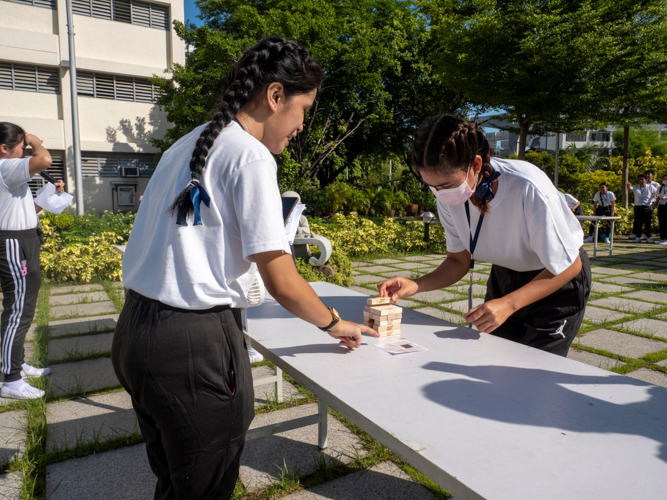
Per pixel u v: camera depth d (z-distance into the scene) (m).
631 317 4.87
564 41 11.15
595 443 0.99
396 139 20.36
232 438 1.15
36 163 2.79
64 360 3.60
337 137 17.69
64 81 16.03
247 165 1.06
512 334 2.04
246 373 1.17
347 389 1.25
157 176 1.21
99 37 16.38
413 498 1.96
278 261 1.10
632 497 0.81
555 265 1.63
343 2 17.03
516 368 1.41
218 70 13.32
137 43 17.06
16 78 15.43
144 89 17.52
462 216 1.88
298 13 13.65
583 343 4.02
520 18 11.48
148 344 1.05
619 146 39.59
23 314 2.95
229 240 1.10
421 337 1.73
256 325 1.89
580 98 11.62
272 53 1.19
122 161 17.53
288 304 1.18
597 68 11.23
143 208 1.23
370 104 16.95
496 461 0.92
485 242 1.86
